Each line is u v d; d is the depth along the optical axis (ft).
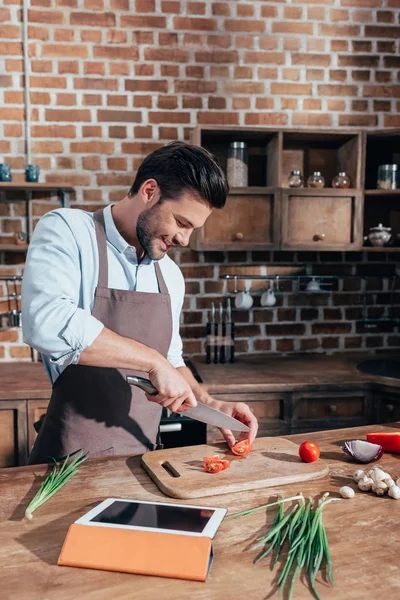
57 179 9.97
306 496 4.03
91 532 3.21
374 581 2.98
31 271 4.80
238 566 3.11
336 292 10.91
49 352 4.50
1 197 9.86
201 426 8.71
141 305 5.51
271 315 10.76
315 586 2.92
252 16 10.19
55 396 5.51
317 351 10.96
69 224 5.23
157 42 10.00
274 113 10.42
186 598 2.81
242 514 3.69
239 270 10.59
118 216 5.42
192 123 10.22
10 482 4.20
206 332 10.48
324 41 10.42
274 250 9.65
